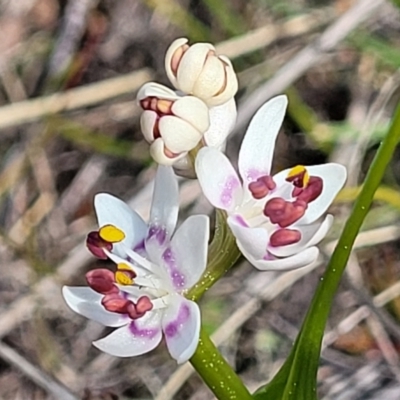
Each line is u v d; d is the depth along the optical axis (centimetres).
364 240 20
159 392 20
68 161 24
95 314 15
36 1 26
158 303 14
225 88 14
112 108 24
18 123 22
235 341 21
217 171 14
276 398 15
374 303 20
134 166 24
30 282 22
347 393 20
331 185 15
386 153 14
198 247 14
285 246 14
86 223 23
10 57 25
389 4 22
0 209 23
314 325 14
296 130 23
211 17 24
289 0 23
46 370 21
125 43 25
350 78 23
